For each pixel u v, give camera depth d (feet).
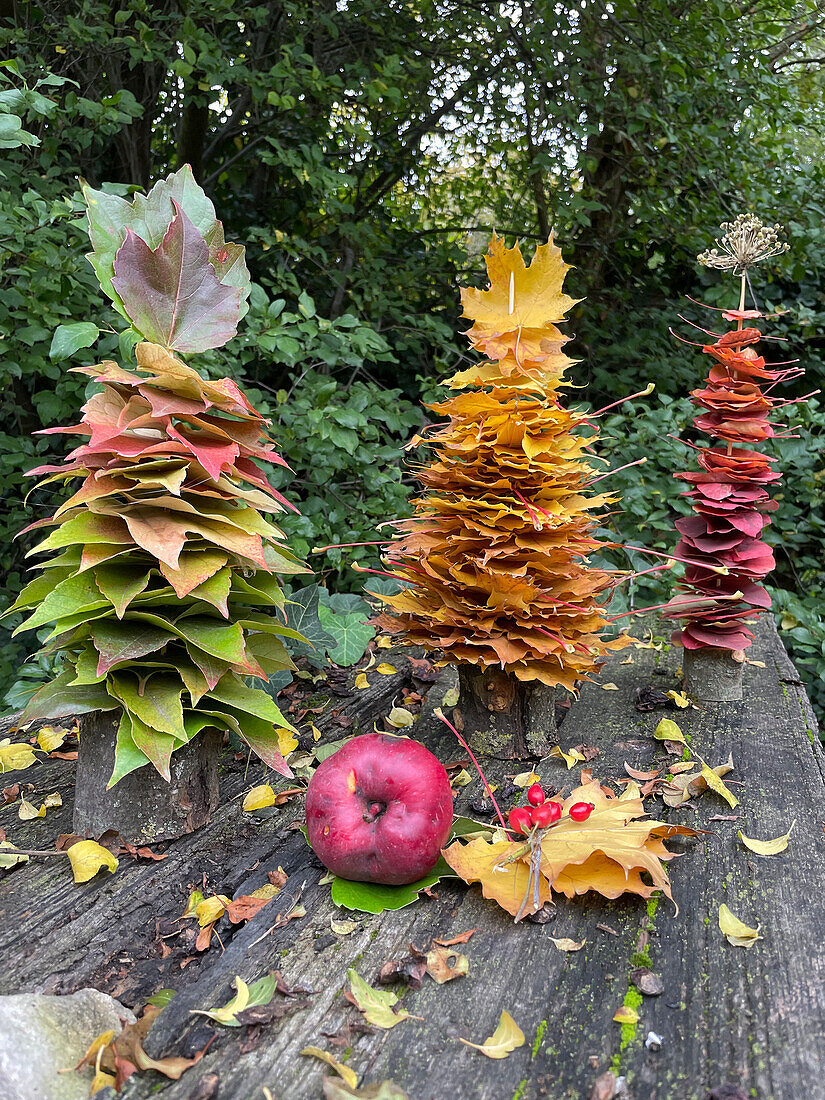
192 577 4.60
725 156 16.29
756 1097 3.20
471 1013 3.68
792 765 6.08
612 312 17.94
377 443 11.93
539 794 4.52
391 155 17.28
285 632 5.43
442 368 14.70
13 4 13.50
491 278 6.01
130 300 4.89
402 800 4.41
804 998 3.72
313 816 4.54
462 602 5.94
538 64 15.15
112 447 4.56
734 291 16.42
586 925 4.30
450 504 5.77
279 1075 3.35
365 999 3.72
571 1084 3.29
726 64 15.26
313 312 10.96
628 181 16.80
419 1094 3.26
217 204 17.84
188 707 4.97
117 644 4.70
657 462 13.64
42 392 11.05
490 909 4.46
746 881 4.65
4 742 6.64
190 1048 3.48
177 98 15.84
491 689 6.22
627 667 8.43
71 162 14.71
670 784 5.68
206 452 4.59
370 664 8.49
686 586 7.43
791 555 16.29
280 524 10.32
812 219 17.33
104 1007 3.69
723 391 7.09
